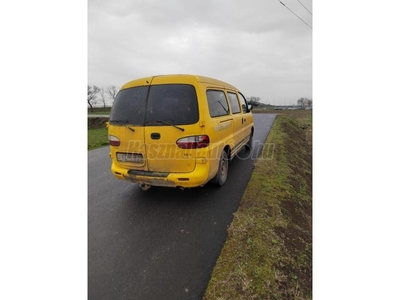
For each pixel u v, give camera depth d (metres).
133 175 3.40
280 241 2.63
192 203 3.57
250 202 3.48
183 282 2.11
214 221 3.06
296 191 4.19
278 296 1.95
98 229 3.00
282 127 10.53
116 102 3.48
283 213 3.23
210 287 2.03
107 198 3.94
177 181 3.18
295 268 2.31
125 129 3.33
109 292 2.04
